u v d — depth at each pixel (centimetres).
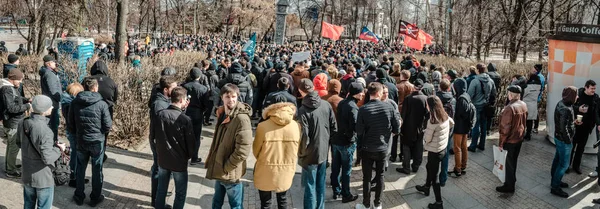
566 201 588
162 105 500
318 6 5897
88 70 994
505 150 593
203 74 898
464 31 2345
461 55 2458
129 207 526
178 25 5728
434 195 600
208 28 5953
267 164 436
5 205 497
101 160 509
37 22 1988
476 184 643
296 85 889
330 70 845
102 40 3409
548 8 1934
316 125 473
